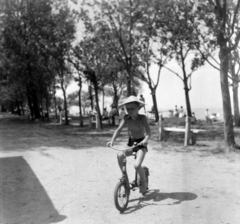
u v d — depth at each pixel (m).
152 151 10.13
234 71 17.22
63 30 19.98
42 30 23.80
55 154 9.84
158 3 11.52
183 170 7.34
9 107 72.56
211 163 8.08
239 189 5.78
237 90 19.00
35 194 5.76
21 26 27.09
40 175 7.13
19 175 7.18
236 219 4.36
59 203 5.23
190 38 10.89
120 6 18.42
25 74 28.73
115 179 6.67
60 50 20.41
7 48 27.58
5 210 4.99
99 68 20.38
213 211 4.67
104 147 11.32
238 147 9.62
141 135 5.09
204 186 5.99
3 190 6.05
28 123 27.62
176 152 9.87
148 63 24.39
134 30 19.53
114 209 4.86
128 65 20.02
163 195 5.46
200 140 12.76
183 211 4.69
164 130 12.92
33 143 12.70
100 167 7.85
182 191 5.69
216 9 9.68
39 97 35.62
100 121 19.72
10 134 16.73
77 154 9.80
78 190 5.92
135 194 5.54
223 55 9.66
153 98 26.25
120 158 4.74
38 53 26.59
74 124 25.72
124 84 32.28
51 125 24.50
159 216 4.51
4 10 26.78
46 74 30.19
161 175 6.90
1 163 8.55
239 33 9.55
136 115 4.96
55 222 4.44
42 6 26.55
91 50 19.67
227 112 9.67
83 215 4.66
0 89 43.59
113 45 19.55
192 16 10.52
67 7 21.11
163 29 12.38
